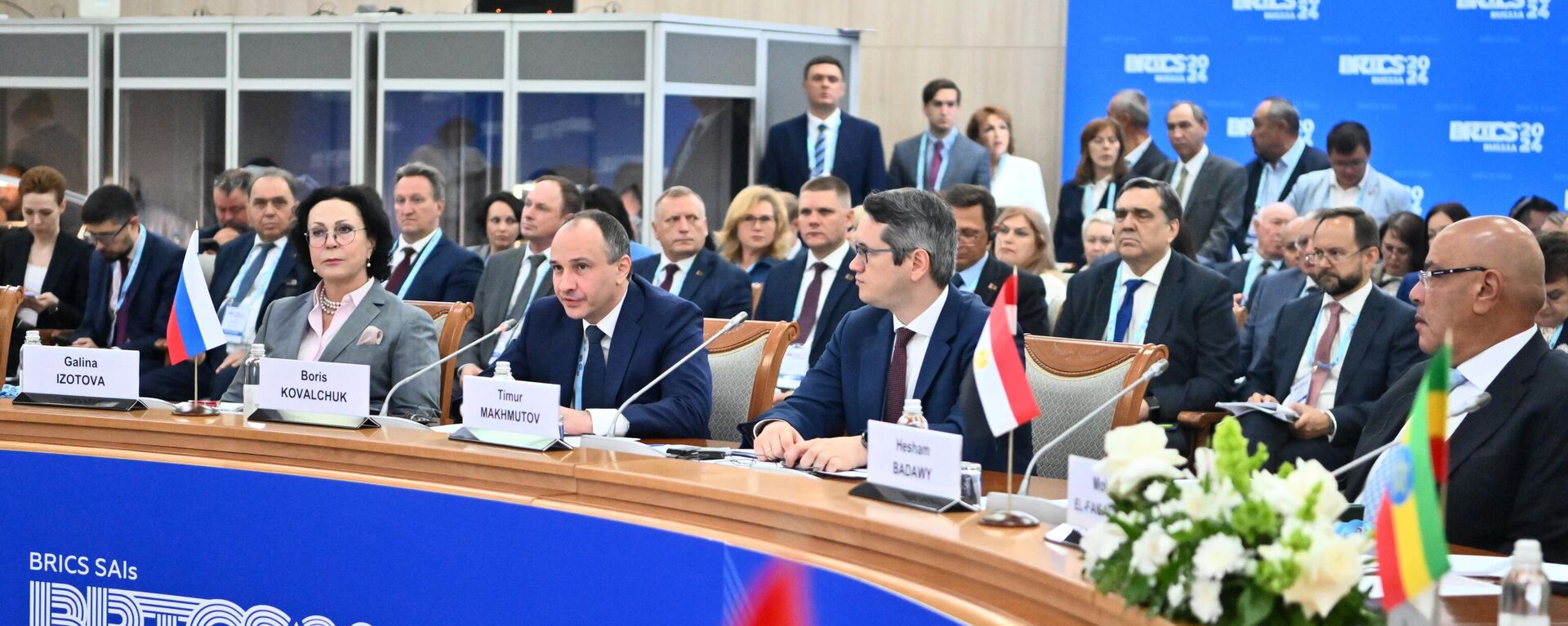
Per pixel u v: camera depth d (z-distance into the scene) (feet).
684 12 30.81
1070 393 11.01
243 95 26.00
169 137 26.63
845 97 25.30
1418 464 4.99
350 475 9.01
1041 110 28.68
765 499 7.55
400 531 8.83
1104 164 24.73
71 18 26.96
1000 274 16.69
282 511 9.19
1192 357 15.81
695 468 8.39
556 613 8.30
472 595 8.60
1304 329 15.60
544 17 23.58
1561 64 23.41
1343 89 24.66
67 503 9.78
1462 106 24.04
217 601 9.40
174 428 9.58
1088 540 5.82
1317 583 5.19
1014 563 6.29
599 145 23.43
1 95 27.50
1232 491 5.46
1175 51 25.59
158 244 18.95
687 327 11.74
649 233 23.06
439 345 13.57
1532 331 8.54
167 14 31.91
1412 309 14.96
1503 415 8.42
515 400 8.99
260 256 18.25
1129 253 16.12
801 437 9.88
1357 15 24.45
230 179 22.85
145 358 18.35
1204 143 24.52
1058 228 25.41
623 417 10.84
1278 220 20.31
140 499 9.58
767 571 7.43
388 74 24.93
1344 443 14.33
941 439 7.36
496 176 24.27
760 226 19.58
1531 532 8.35
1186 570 5.41
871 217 9.98
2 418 10.05
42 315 21.63
